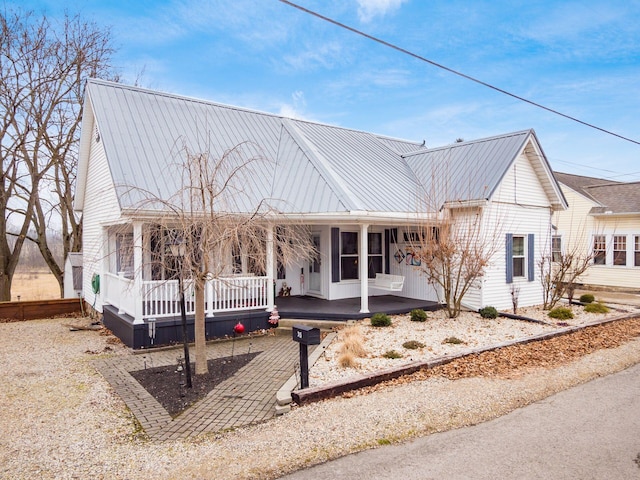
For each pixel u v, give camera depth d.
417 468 4.43
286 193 11.78
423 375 7.36
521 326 11.17
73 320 14.30
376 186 12.80
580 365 8.03
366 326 10.78
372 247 14.70
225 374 7.60
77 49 18.38
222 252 7.06
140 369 8.07
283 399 6.02
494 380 7.11
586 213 21.98
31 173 18.00
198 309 7.60
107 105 11.95
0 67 16.81
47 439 5.17
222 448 4.87
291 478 4.27
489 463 4.51
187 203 9.03
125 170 10.10
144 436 5.25
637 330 11.30
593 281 21.66
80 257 16.83
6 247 17.31
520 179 13.90
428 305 12.95
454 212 13.13
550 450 4.79
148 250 8.70
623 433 5.22
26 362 8.72
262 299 11.40
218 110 14.46
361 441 5.01
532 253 14.28
